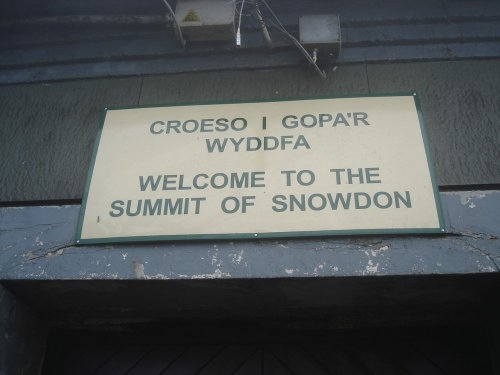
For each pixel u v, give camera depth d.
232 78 2.70
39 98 2.74
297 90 2.63
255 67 2.71
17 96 2.76
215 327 2.50
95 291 2.33
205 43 2.77
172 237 2.26
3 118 2.69
